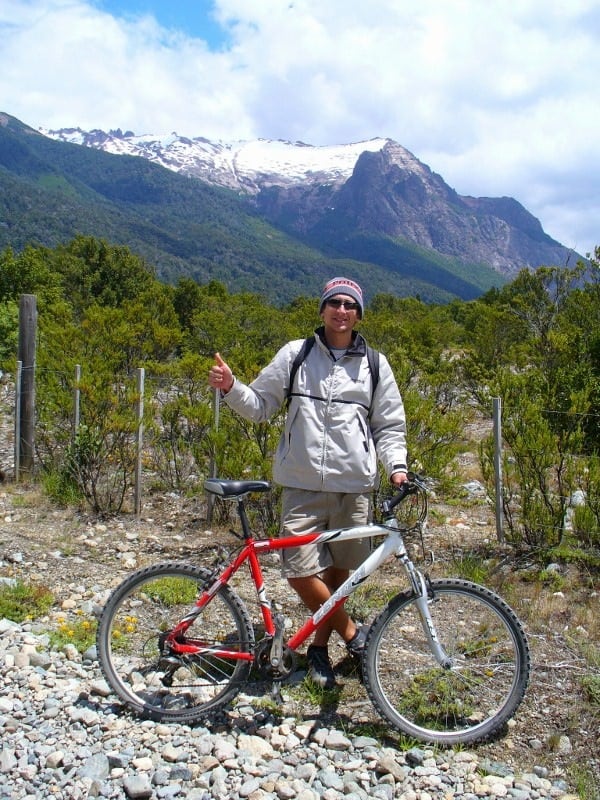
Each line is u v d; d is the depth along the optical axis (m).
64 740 3.37
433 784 3.16
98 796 3.02
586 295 14.50
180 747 3.36
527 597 5.20
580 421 6.12
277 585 5.40
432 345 24.80
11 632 4.40
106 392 7.84
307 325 20.94
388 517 3.70
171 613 4.04
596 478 5.76
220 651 3.69
